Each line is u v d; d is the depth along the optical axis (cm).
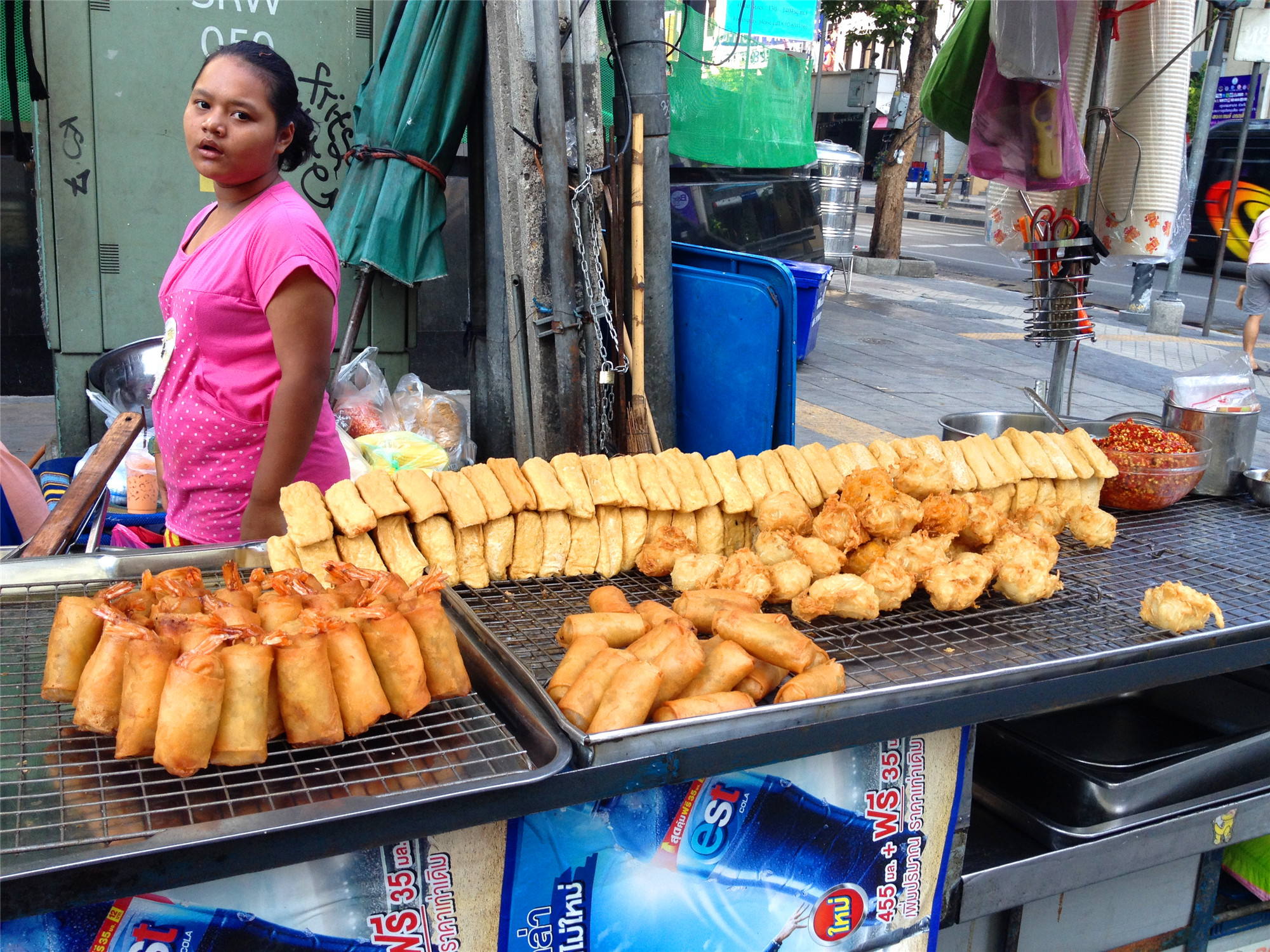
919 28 1447
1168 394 325
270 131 221
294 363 221
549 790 143
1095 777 223
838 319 1124
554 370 400
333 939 150
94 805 131
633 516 226
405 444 385
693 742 153
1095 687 188
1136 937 241
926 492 233
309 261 218
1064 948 232
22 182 593
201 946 142
